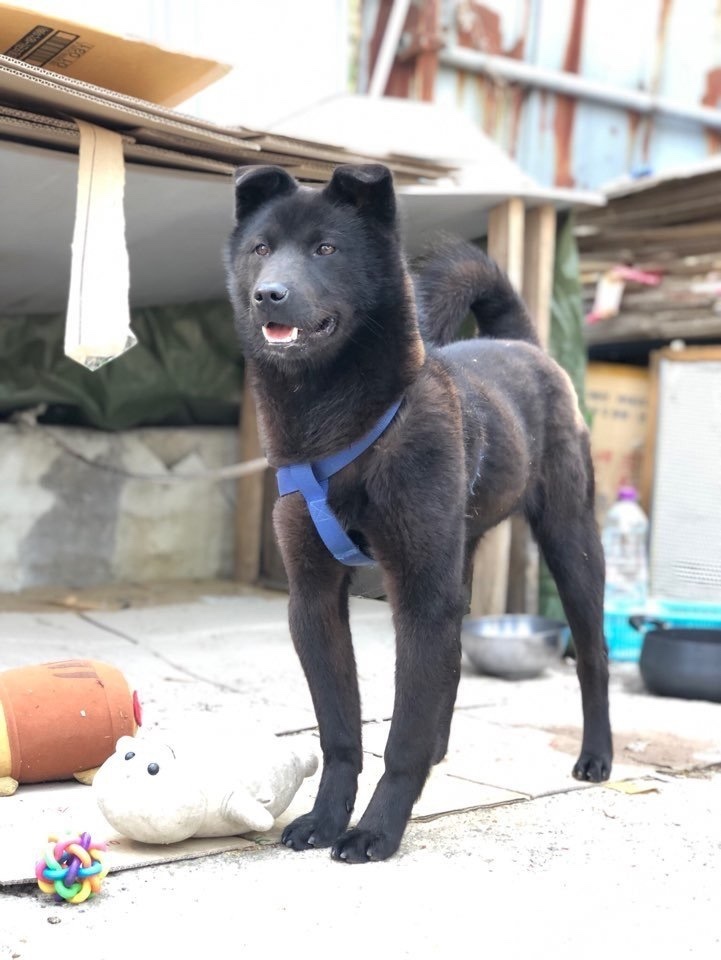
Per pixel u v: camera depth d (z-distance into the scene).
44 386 2.23
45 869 0.84
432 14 2.94
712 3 3.37
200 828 0.96
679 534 2.40
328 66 2.20
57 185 1.47
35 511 2.27
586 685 1.26
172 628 1.99
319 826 0.99
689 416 2.41
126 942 0.78
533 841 1.01
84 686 1.15
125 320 1.33
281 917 0.83
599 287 2.44
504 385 1.19
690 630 1.79
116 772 0.95
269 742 1.03
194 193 1.57
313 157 1.55
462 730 1.42
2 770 1.10
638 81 3.34
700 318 2.41
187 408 2.46
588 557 1.28
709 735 1.44
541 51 3.18
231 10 1.99
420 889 0.89
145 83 1.47
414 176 1.70
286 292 0.91
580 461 1.29
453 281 1.30
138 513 2.41
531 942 0.79
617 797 1.16
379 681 1.67
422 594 0.98
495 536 1.92
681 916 0.85
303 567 1.02
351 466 0.97
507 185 1.85
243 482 2.49
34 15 1.28
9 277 1.87
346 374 0.96
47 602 2.16
